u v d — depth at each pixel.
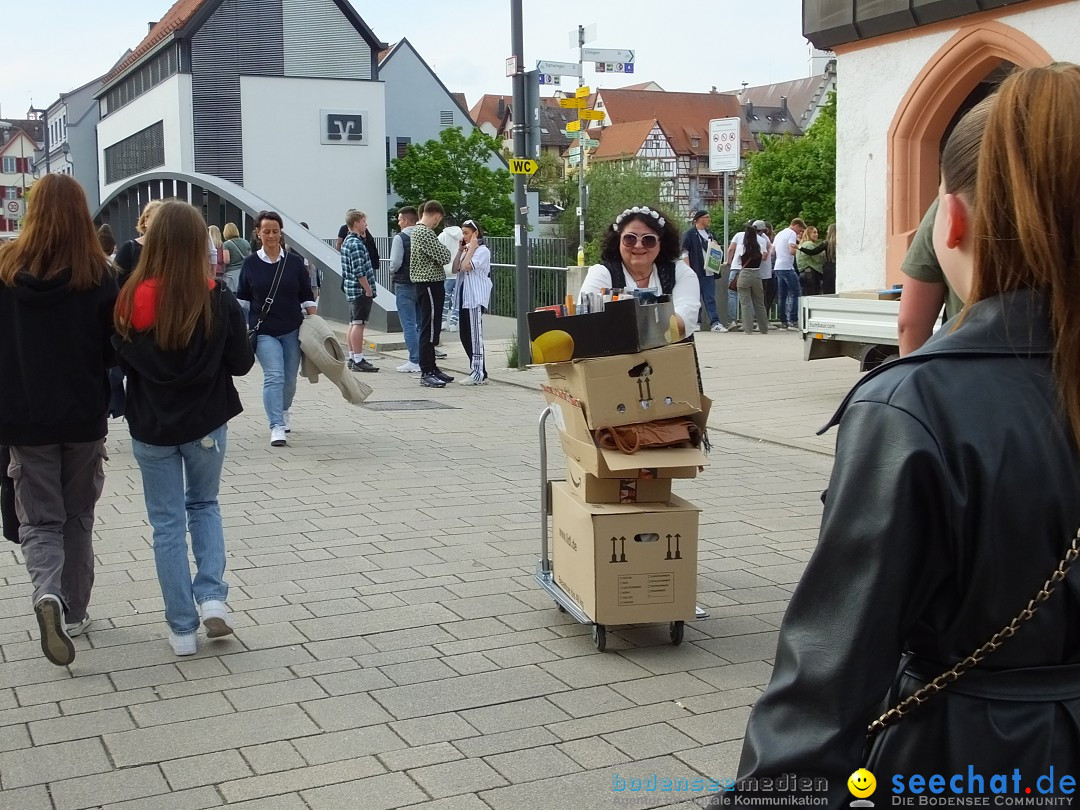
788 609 1.49
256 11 53.84
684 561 4.78
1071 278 1.39
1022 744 1.38
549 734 4.00
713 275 18.95
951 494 1.38
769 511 7.27
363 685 4.45
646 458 4.59
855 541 1.41
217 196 28.62
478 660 4.71
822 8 12.34
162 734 4.01
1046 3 9.98
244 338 4.84
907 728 1.46
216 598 4.86
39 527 4.67
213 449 4.80
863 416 1.45
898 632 1.41
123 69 63.38
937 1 10.78
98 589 5.66
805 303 11.04
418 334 14.12
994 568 1.38
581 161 17.09
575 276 17.08
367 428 10.45
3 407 4.56
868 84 12.03
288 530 6.78
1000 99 1.47
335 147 55.72
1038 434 1.39
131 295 4.57
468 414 11.27
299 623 5.17
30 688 4.43
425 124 74.25
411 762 3.78
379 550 6.35
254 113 54.28
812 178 53.03
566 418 4.95
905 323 3.87
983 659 1.42
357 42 55.84
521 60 14.34
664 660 4.71
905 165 11.66
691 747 3.89
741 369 13.89
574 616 4.94
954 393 1.41
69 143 82.50
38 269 4.54
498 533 6.72
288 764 3.77
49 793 3.57
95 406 4.69
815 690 1.42
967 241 1.52
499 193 61.47
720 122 19.72
